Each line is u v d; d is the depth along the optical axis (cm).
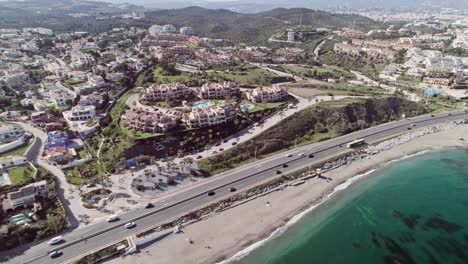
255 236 8881
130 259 7912
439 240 9019
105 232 8669
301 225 9425
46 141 13662
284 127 15300
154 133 13412
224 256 8131
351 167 12938
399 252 8575
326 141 15100
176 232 8844
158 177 11356
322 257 8312
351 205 10456
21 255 7862
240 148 13400
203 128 14100
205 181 11325
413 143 15338
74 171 11525
